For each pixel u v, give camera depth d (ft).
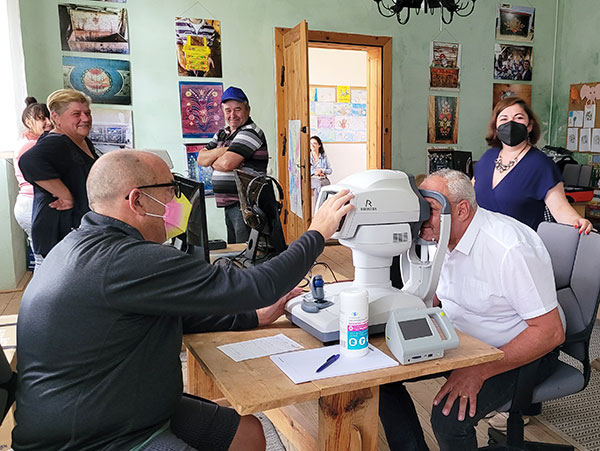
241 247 9.55
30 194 12.15
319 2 18.45
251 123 11.75
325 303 5.03
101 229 4.10
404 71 19.98
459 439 5.21
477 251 5.53
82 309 3.80
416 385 8.96
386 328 4.55
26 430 3.94
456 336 4.47
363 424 4.46
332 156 25.79
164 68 17.02
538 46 21.83
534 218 9.27
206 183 17.99
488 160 9.62
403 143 20.39
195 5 17.08
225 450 4.89
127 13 16.44
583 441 7.35
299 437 5.51
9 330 5.81
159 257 3.91
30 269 16.28
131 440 4.04
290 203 18.25
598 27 20.12
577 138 21.25
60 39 15.93
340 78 25.27
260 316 5.28
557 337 5.23
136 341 3.97
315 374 4.07
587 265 5.97
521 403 5.47
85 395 3.85
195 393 7.06
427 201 5.10
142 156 4.33
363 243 4.83
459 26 20.48
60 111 9.61
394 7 12.59
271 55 18.11
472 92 21.11
